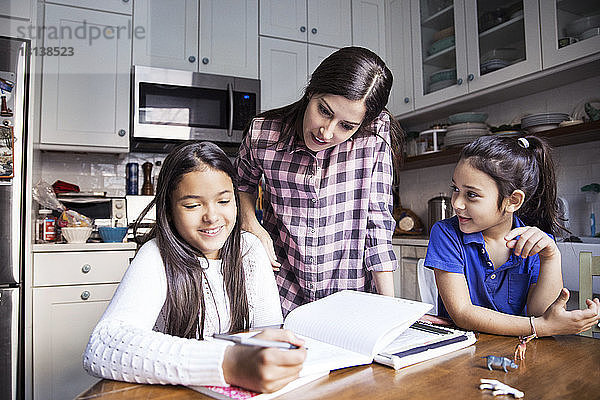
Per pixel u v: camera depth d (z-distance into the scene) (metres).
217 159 0.87
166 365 0.61
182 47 2.71
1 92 2.09
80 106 2.50
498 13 2.31
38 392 2.16
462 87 2.50
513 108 2.54
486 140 0.99
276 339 0.61
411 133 3.04
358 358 0.68
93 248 2.26
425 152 2.82
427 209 3.07
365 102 0.94
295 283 1.31
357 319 0.78
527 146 1.02
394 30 3.06
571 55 1.95
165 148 2.82
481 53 2.41
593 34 1.88
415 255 2.55
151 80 2.58
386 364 0.69
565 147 2.28
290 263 1.29
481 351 0.77
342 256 1.26
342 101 0.93
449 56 2.62
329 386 0.61
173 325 0.87
